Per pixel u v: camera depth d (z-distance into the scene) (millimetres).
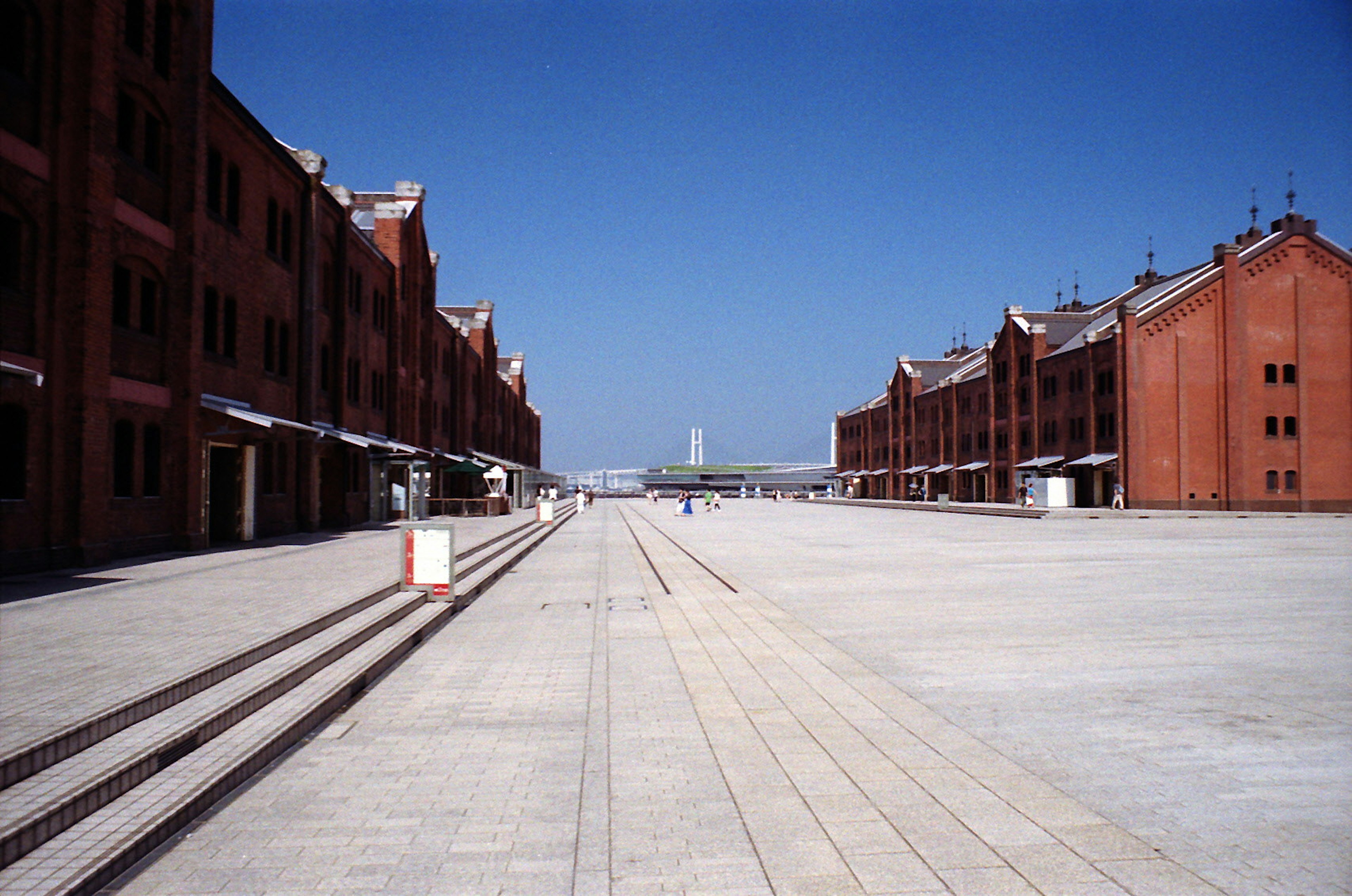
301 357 25719
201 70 18562
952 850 4383
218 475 21625
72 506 14734
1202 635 10273
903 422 85750
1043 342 59812
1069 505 52562
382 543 21422
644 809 5039
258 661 7855
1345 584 15180
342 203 29141
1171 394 49562
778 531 36281
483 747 6445
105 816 4703
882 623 11594
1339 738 6191
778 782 5441
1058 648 9625
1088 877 4043
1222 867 4129
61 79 14344
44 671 6828
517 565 21719
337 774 5844
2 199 13227
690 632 11094
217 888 4129
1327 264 51000
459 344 51062
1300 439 50219
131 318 16766
